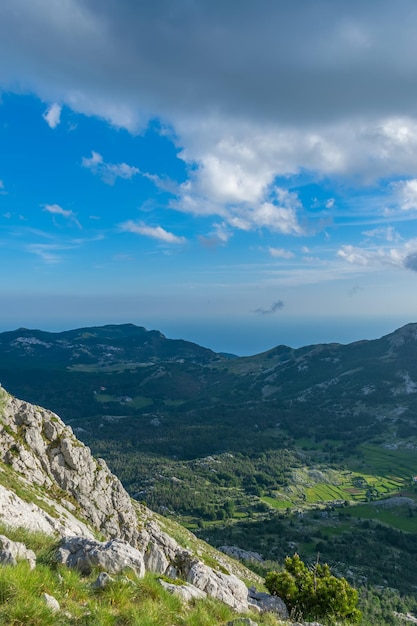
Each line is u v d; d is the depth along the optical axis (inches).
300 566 1304.1
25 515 1210.0
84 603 503.2
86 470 2151.8
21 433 2043.6
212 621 566.3
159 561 1147.9
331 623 1051.3
